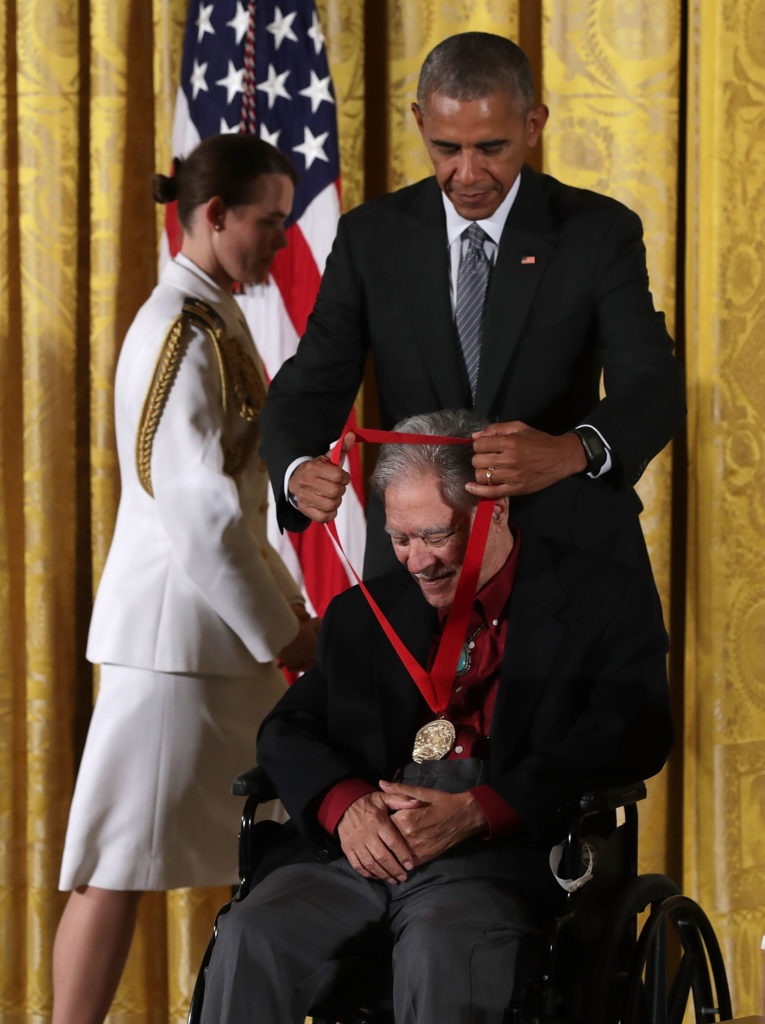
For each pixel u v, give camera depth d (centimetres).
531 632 916
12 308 1518
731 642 1342
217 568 1141
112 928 1185
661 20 1338
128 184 1489
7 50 1500
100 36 1455
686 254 1369
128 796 1165
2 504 1512
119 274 1472
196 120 1377
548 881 882
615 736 883
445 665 911
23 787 1520
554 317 1028
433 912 843
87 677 1527
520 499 1016
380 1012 866
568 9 1360
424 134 1002
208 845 1183
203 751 1175
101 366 1469
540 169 1436
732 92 1320
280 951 857
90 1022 1184
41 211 1473
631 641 914
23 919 1519
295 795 902
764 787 1359
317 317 1102
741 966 1345
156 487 1152
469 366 1048
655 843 1380
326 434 1073
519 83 977
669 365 1009
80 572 1523
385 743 928
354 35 1416
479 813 862
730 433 1336
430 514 890
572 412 1048
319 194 1358
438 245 1051
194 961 1458
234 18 1376
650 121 1345
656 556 1360
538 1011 795
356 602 973
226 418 1181
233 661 1180
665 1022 898
